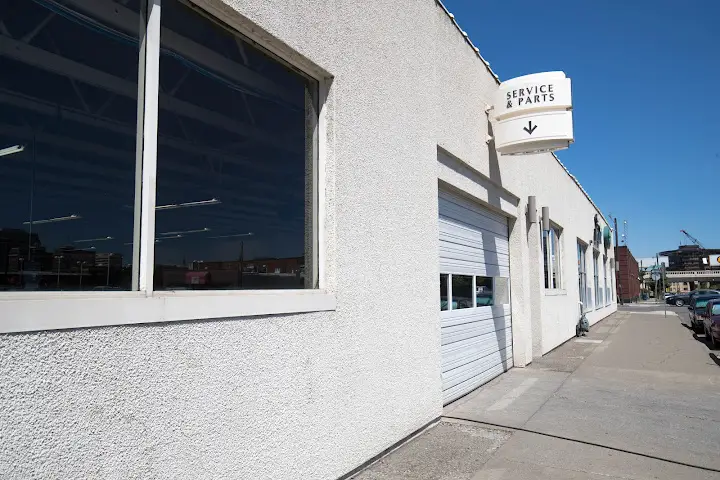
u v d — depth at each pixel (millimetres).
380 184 5055
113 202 2744
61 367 2287
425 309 5922
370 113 4934
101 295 2588
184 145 3209
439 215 7055
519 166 10422
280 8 3773
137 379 2619
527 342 10508
